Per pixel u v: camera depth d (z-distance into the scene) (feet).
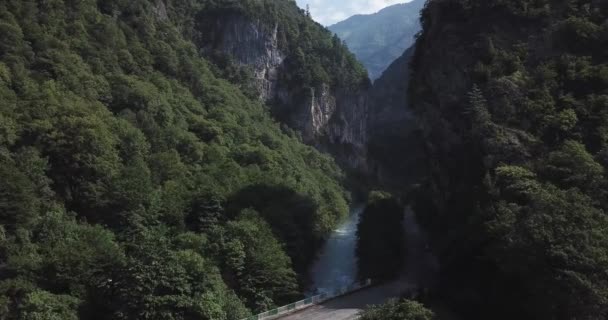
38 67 292.40
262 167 370.12
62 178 235.40
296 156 498.69
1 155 214.07
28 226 197.57
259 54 647.15
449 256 220.64
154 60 427.74
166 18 532.73
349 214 464.24
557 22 256.73
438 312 195.21
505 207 180.34
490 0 278.67
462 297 198.59
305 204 314.55
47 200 220.84
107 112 291.17
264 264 214.07
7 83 257.14
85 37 357.20
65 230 204.64
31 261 179.83
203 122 378.53
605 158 193.26
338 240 345.51
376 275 246.47
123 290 169.37
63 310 164.45
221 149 358.64
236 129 412.98
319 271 279.49
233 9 625.00
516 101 230.27
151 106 332.60
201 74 480.64
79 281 180.24
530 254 155.12
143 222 233.14
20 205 194.70
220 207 258.78
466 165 237.04
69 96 280.10
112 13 426.51
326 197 415.03
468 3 285.64
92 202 233.55
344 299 215.51
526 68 248.93
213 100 456.86
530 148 212.64
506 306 175.52
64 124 243.60
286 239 261.44
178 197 257.75
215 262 208.44
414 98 325.83
